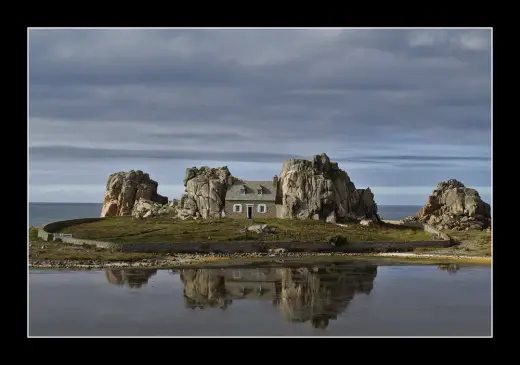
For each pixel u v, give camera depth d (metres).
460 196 137.75
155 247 94.88
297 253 98.19
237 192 130.12
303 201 127.62
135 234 107.12
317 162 132.88
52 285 68.81
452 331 52.03
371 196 137.12
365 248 102.31
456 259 93.12
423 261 91.12
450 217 134.00
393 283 72.19
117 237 103.44
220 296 64.38
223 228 112.88
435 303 61.66
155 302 61.28
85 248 95.62
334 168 135.62
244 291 67.00
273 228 112.25
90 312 57.19
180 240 100.88
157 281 72.06
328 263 88.44
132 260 86.69
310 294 65.69
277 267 84.00
